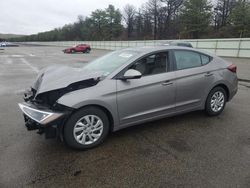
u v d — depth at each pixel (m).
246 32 44.56
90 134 3.49
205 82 4.55
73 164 3.11
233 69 5.02
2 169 2.96
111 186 2.68
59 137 3.59
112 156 3.31
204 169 2.99
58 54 32.41
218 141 3.76
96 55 30.11
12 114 5.05
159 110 4.06
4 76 10.69
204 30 52.50
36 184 2.69
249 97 6.57
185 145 3.63
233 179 2.78
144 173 2.91
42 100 3.44
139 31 76.00
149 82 3.84
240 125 4.42
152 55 3.99
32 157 3.26
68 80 3.43
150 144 3.66
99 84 3.47
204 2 52.53
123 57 4.04
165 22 66.25
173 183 2.72
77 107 3.26
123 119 3.71
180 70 4.24
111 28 85.00
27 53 34.25
